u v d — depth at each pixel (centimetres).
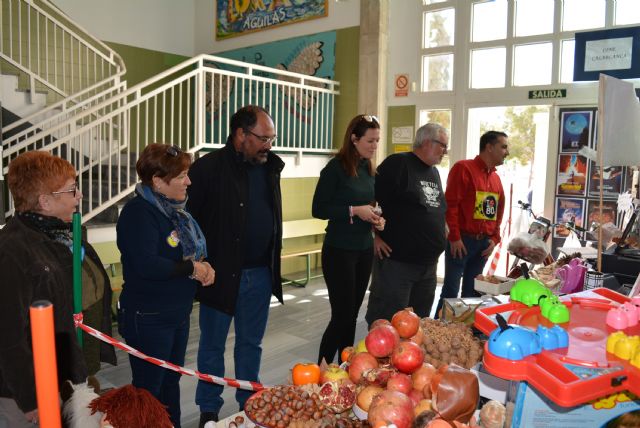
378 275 288
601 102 207
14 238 137
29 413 129
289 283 575
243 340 241
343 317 265
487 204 361
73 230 152
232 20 711
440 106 534
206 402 226
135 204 183
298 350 370
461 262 360
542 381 85
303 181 643
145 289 186
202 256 202
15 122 483
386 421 102
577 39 436
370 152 257
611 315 111
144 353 189
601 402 92
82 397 116
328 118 597
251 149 216
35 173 143
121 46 689
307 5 622
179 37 750
